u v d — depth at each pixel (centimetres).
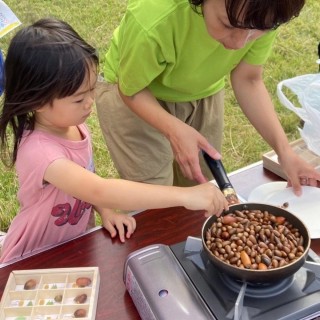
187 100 156
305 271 98
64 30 113
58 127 121
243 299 92
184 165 128
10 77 112
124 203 110
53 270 104
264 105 144
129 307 100
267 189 131
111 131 167
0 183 253
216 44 127
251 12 89
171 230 120
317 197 127
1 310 96
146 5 121
